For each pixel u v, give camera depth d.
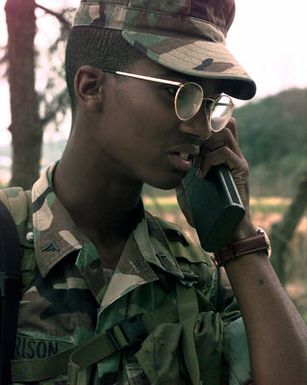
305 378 1.67
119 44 1.58
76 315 1.61
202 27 1.59
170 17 1.57
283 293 1.74
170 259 1.76
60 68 3.30
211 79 1.57
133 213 1.77
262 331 1.69
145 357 1.61
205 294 1.83
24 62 3.17
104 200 1.69
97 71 1.60
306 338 1.70
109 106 1.59
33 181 3.23
